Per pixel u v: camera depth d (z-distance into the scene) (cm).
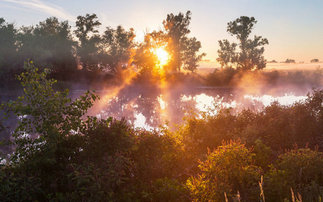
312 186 468
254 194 471
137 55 5528
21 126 612
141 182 578
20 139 597
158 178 609
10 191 486
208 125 903
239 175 506
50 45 4953
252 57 6250
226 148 560
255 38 6319
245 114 1010
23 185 501
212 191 466
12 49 4097
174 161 674
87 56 5591
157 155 655
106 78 5516
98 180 492
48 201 510
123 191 536
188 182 516
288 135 804
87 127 639
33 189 493
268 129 838
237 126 929
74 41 5581
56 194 499
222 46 6456
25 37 4403
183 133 887
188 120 952
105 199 482
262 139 798
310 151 568
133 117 1638
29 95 619
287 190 457
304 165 522
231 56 6456
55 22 5594
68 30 5459
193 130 897
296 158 536
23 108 602
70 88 3775
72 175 531
